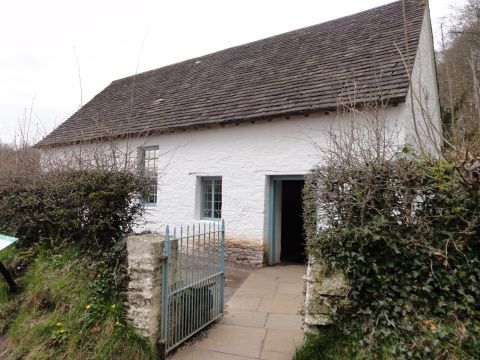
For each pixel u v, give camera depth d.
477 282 3.32
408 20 9.48
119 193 4.93
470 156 3.34
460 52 8.73
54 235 5.58
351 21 11.30
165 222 10.78
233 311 5.56
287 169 8.39
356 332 3.48
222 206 9.49
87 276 4.61
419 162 3.65
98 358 3.71
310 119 8.08
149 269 3.93
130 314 4.02
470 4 12.23
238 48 13.89
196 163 10.20
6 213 6.00
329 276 3.69
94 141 7.93
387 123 7.14
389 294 3.48
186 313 4.41
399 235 3.50
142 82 16.38
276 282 7.28
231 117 9.24
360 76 8.07
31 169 6.44
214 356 4.05
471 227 3.32
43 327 4.12
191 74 14.05
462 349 3.15
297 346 4.00
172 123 10.70
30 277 5.07
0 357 4.03
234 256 9.12
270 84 9.97
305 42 11.52
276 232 9.11
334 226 3.76
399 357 3.22
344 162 3.90
